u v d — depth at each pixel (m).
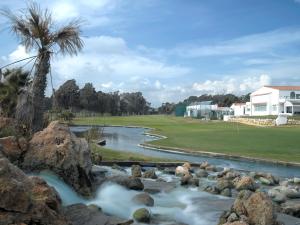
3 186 8.65
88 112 148.12
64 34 19.75
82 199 15.47
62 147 16.09
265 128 75.88
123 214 14.38
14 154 15.53
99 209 13.80
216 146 42.78
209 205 17.03
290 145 43.84
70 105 116.56
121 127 92.44
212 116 136.38
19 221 8.61
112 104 177.12
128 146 44.78
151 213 15.02
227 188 20.05
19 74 24.97
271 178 24.27
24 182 9.79
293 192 19.66
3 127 17.73
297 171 28.86
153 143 45.81
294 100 110.50
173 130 73.12
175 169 27.09
